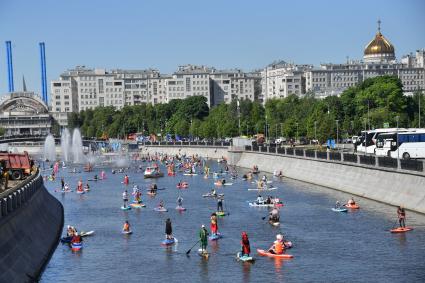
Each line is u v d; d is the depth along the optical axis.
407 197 135.38
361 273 87.38
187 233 118.50
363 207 139.25
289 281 84.81
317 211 137.38
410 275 85.81
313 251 100.44
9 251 81.31
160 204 148.50
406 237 107.44
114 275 89.56
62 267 93.75
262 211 141.38
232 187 193.25
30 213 103.94
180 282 86.00
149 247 106.88
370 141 195.00
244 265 93.56
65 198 176.62
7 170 148.25
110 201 167.75
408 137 171.50
